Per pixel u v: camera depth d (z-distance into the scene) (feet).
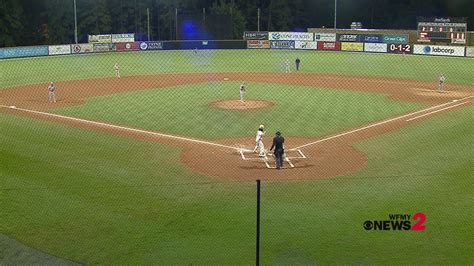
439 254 51.13
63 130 104.99
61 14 333.62
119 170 77.92
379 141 95.09
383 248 52.44
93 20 334.85
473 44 250.98
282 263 49.55
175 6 352.90
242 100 137.69
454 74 196.65
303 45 290.15
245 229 56.80
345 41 279.90
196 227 57.47
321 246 52.90
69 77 189.06
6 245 53.16
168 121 112.98
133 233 55.98
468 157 84.02
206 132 102.83
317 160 82.89
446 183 71.31
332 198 65.87
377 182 71.87
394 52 266.36
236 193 67.82
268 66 222.69
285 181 72.59
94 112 123.75
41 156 85.35
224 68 216.33
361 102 137.49
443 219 59.16
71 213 61.16
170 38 355.56
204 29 293.43
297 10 384.27
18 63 229.66
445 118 116.26
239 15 349.82
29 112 124.47
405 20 369.09
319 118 116.26
